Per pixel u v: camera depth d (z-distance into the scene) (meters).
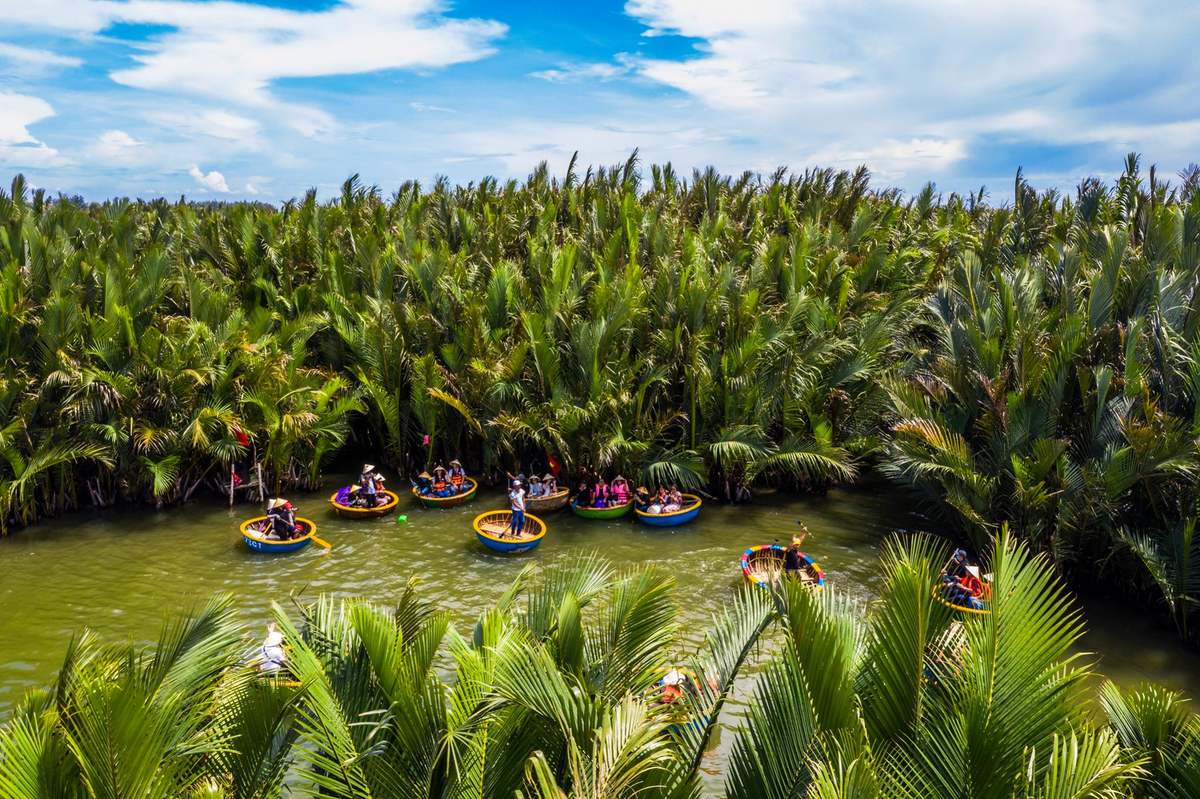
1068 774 6.30
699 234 38.62
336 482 29.98
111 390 24.80
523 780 8.28
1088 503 19.48
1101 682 16.50
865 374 27.84
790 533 25.30
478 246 39.22
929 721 7.26
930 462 21.47
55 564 22.11
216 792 7.64
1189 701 15.80
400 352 29.23
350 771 8.35
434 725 8.52
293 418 26.41
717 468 28.61
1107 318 23.62
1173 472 18.91
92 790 7.01
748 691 15.30
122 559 22.55
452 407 29.22
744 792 7.41
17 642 17.80
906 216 47.16
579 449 27.20
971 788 6.59
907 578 7.12
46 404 24.94
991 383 22.00
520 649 8.30
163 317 28.95
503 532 24.52
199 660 9.11
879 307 30.27
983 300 25.61
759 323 27.97
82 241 37.78
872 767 6.55
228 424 25.72
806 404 27.22
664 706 8.34
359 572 22.05
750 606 9.83
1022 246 37.56
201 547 23.52
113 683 7.40
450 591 20.94
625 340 28.95
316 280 34.69
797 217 43.34
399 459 30.47
